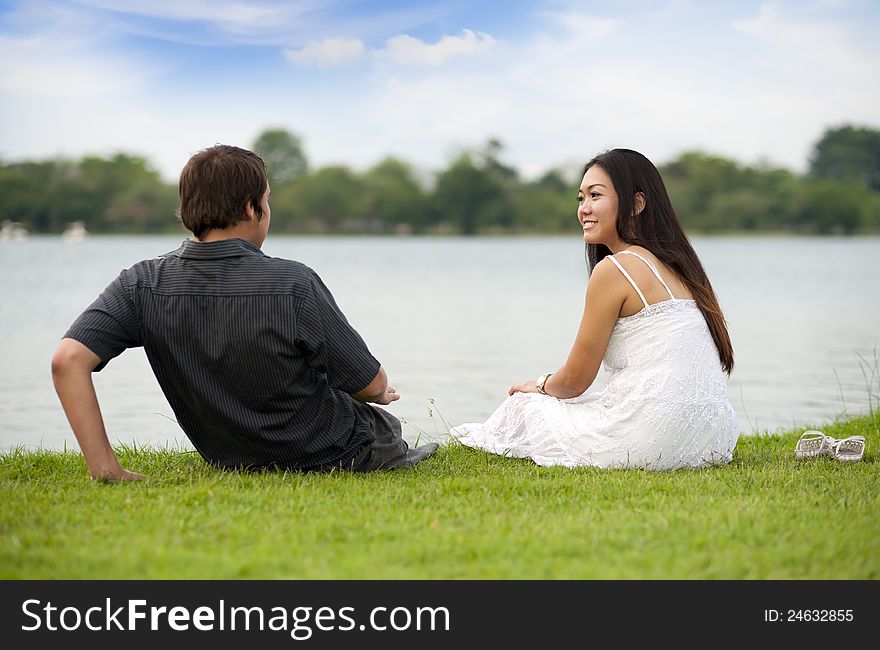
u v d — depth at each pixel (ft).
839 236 454.81
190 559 13.62
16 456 22.62
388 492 17.74
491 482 19.01
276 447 19.17
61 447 29.94
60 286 118.42
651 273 21.18
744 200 454.40
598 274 21.29
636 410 20.93
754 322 75.36
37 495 17.34
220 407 18.67
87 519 15.62
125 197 429.79
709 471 20.48
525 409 22.91
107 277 140.15
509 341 62.64
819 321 76.18
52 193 422.41
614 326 21.50
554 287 125.90
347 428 19.84
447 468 20.99
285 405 18.85
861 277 147.43
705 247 319.68
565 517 16.05
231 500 16.94
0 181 416.67
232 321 18.16
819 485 18.84
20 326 70.03
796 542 14.57
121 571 13.25
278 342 18.24
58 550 13.94
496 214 479.82
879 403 36.01
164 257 18.95
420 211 481.46
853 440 21.97
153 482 18.69
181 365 18.47
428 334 66.69
